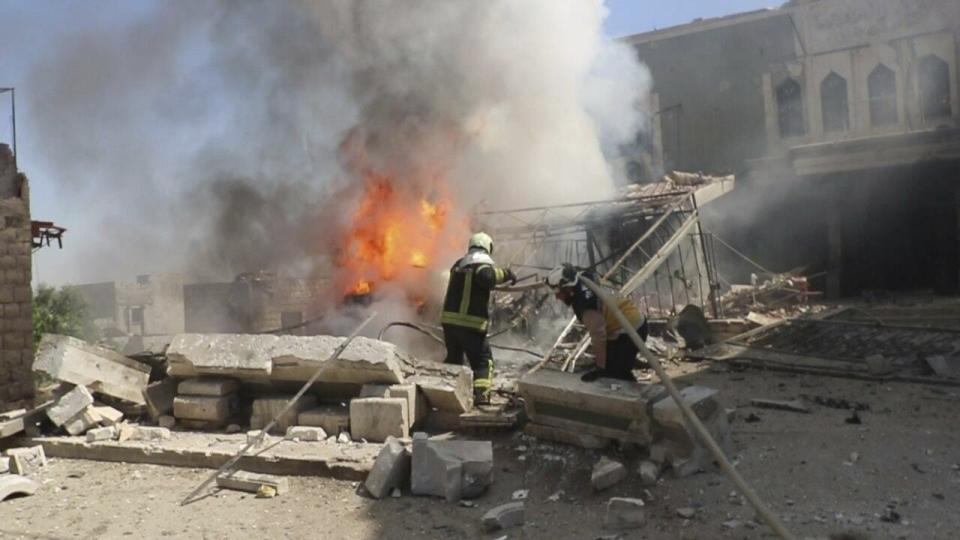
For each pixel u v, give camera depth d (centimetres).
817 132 2295
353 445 617
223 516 500
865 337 1081
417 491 520
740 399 785
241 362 701
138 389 771
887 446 577
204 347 721
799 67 2317
